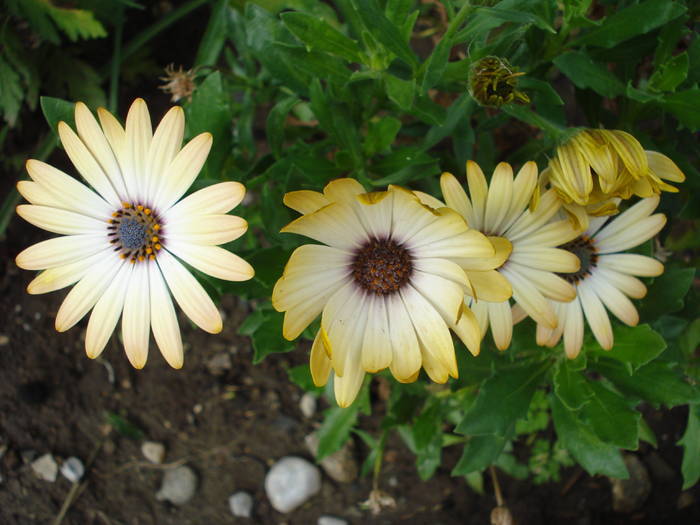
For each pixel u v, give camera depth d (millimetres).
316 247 208
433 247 211
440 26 372
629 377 264
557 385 266
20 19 362
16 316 384
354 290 217
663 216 241
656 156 233
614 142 222
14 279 386
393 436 390
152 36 382
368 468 358
